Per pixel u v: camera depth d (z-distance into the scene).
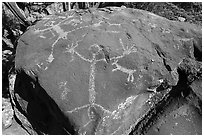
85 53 2.85
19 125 3.03
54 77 2.74
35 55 2.89
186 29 3.24
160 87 2.94
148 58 2.88
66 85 2.70
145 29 3.15
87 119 2.63
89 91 2.69
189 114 2.84
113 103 2.68
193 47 3.14
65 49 2.89
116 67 2.80
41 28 3.14
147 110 2.95
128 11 3.40
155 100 2.98
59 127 2.81
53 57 2.86
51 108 2.78
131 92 2.76
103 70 2.78
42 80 2.74
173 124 2.81
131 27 3.13
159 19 3.34
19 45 3.02
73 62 2.81
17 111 3.04
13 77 3.11
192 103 2.88
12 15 3.87
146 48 2.96
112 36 2.99
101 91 2.70
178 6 4.39
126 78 2.77
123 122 2.81
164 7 4.32
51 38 2.99
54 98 2.67
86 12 3.33
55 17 3.31
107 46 2.88
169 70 2.91
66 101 2.65
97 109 2.64
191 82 2.97
